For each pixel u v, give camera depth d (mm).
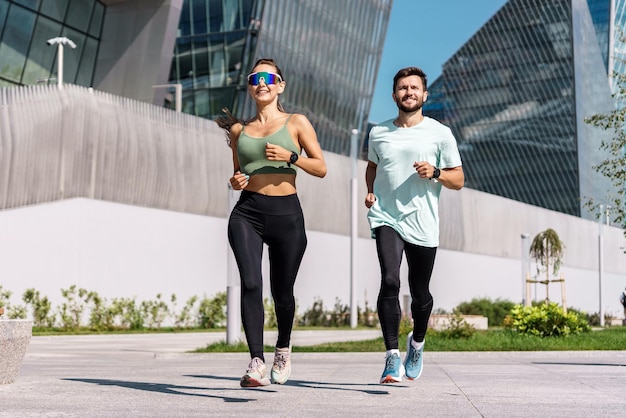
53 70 43969
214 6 48875
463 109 112125
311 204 42906
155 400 6109
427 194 6875
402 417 5215
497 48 109875
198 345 21469
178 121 35344
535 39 107125
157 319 33312
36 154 29938
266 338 24828
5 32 41000
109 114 32250
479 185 110625
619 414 5523
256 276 6273
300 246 6465
